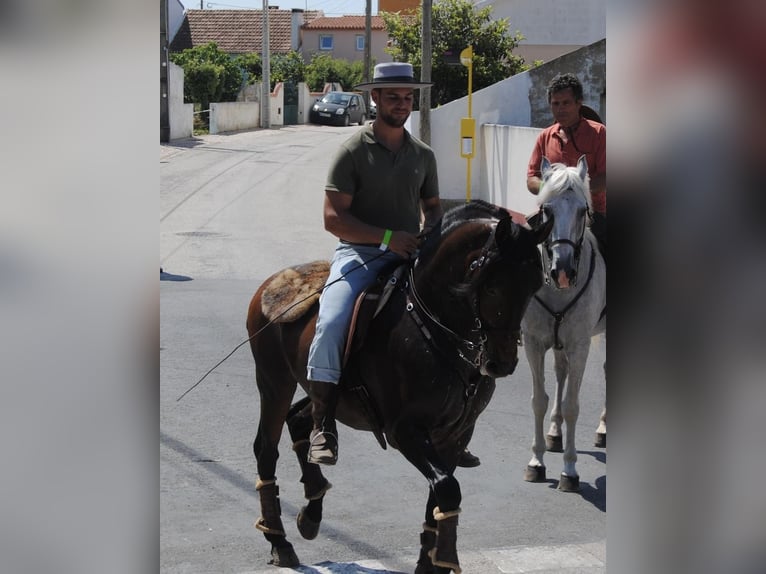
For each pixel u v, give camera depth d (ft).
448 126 66.08
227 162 92.84
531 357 20.17
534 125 65.87
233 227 57.62
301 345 15.30
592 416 25.52
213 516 18.01
